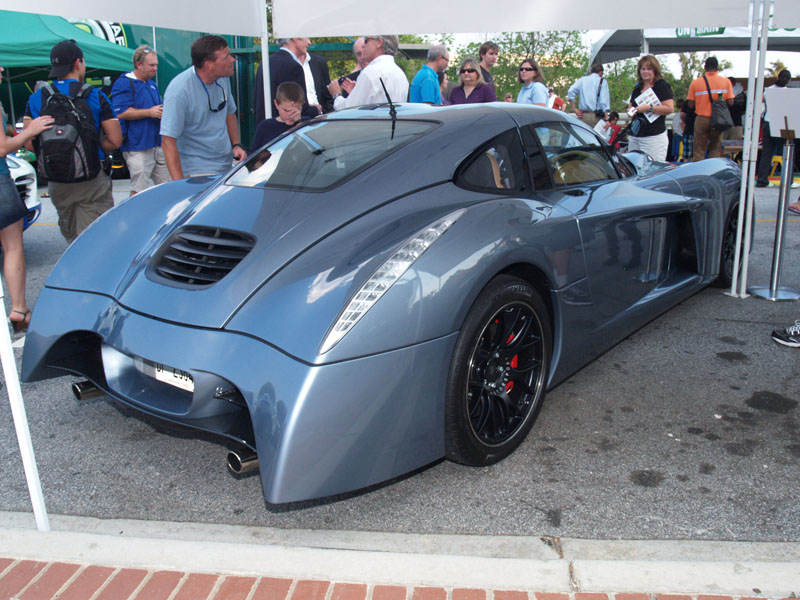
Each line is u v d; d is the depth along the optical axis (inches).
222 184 115.9
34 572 75.2
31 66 409.7
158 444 107.7
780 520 85.0
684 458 100.6
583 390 124.4
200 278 93.2
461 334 86.6
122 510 90.0
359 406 77.8
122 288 98.2
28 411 119.2
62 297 102.8
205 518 88.4
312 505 90.4
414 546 80.8
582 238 108.3
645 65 277.7
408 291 81.5
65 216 188.5
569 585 71.5
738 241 173.5
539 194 111.1
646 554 78.1
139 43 464.1
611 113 328.8
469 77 258.4
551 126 123.2
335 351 76.9
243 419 86.4
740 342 146.3
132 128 232.4
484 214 94.2
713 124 358.3
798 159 434.3
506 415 99.6
